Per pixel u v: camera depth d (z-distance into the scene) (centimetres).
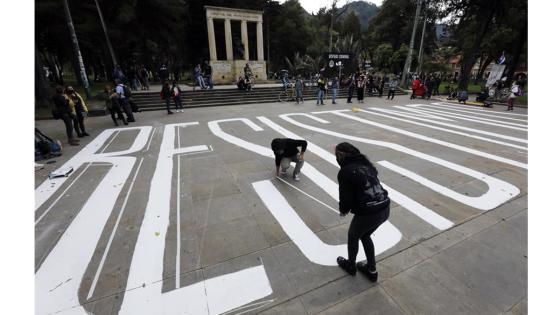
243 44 2181
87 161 603
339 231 348
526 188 466
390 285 261
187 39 3158
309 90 1852
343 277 271
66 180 504
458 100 1578
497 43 2652
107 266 287
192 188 470
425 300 243
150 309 237
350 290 255
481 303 239
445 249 311
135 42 2570
